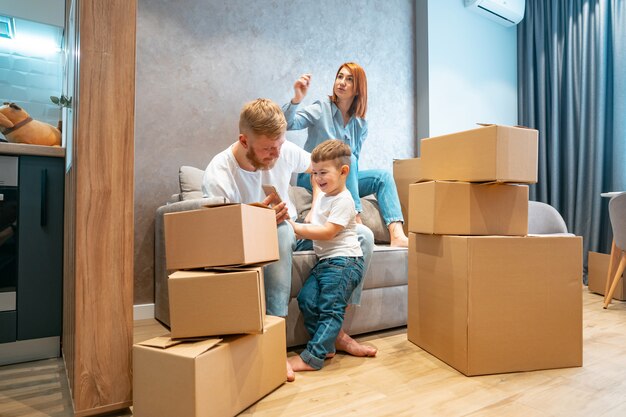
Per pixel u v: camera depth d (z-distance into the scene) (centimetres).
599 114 321
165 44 218
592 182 326
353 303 154
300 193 220
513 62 381
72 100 119
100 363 101
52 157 149
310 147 234
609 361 145
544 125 357
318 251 153
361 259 151
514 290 134
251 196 150
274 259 121
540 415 103
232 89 238
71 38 137
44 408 108
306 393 116
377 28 306
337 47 283
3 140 165
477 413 104
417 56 329
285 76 258
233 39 239
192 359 88
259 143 130
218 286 100
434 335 149
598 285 279
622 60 312
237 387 101
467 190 144
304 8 268
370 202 232
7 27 206
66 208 137
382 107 308
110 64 103
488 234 145
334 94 236
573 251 141
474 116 349
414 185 160
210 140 231
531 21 371
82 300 99
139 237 211
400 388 120
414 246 165
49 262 149
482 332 130
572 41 345
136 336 174
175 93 221
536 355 136
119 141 104
